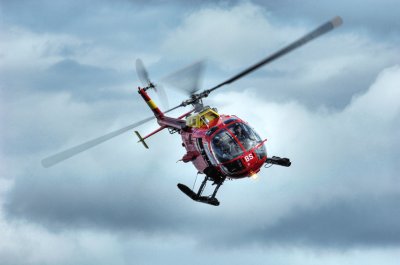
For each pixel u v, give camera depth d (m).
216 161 90.44
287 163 95.56
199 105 97.00
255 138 90.50
